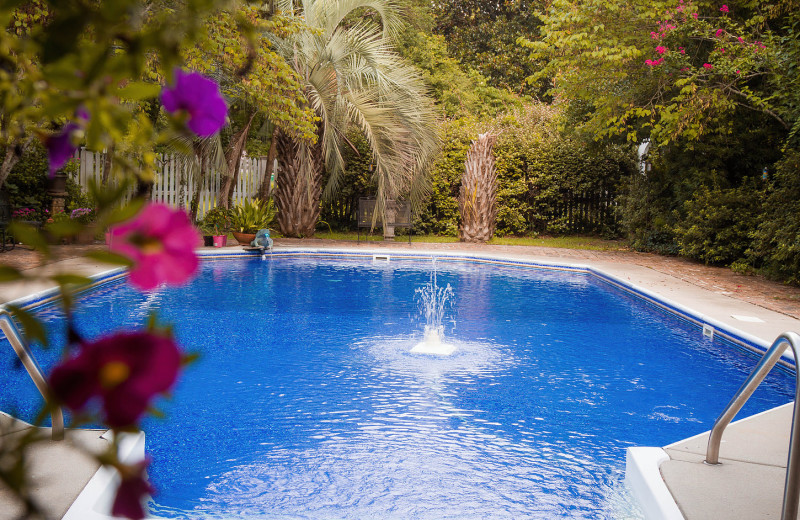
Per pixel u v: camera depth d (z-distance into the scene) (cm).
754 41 1087
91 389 48
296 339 697
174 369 50
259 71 925
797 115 1052
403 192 1562
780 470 343
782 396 543
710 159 1316
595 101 1235
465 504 341
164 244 52
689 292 954
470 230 1630
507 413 486
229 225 1459
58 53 53
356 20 1812
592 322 821
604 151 1617
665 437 444
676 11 1068
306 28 950
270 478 367
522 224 1762
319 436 432
